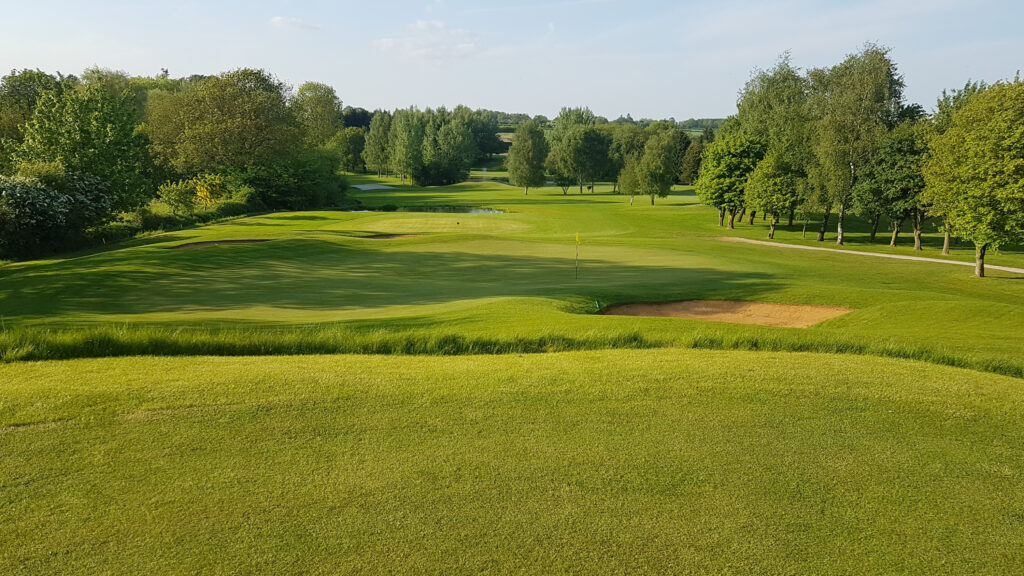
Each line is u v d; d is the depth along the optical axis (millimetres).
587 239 45062
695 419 7531
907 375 9414
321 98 111312
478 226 56000
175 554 4703
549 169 125500
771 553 4898
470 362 9969
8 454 6172
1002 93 32781
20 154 43469
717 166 65438
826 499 5758
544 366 9633
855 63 51094
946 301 20469
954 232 36812
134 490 5594
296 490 5664
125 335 10656
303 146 85312
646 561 4746
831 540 5102
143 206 50844
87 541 4840
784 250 43062
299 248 32094
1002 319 18250
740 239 52656
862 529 5281
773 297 22438
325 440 6707
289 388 8195
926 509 5629
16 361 9453
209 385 8195
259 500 5480
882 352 11781
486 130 184250
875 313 19438
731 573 4641
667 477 6074
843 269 34688
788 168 56688
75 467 5973
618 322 14055
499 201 97625
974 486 6094
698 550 4906
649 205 90250
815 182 52750
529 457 6422
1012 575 4684
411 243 36656
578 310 18922
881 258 40938
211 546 4805
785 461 6500
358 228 50719
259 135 72875
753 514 5461
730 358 10328
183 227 51156
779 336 12430
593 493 5734
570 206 87812
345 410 7523
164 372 8836
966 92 47750
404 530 5074
